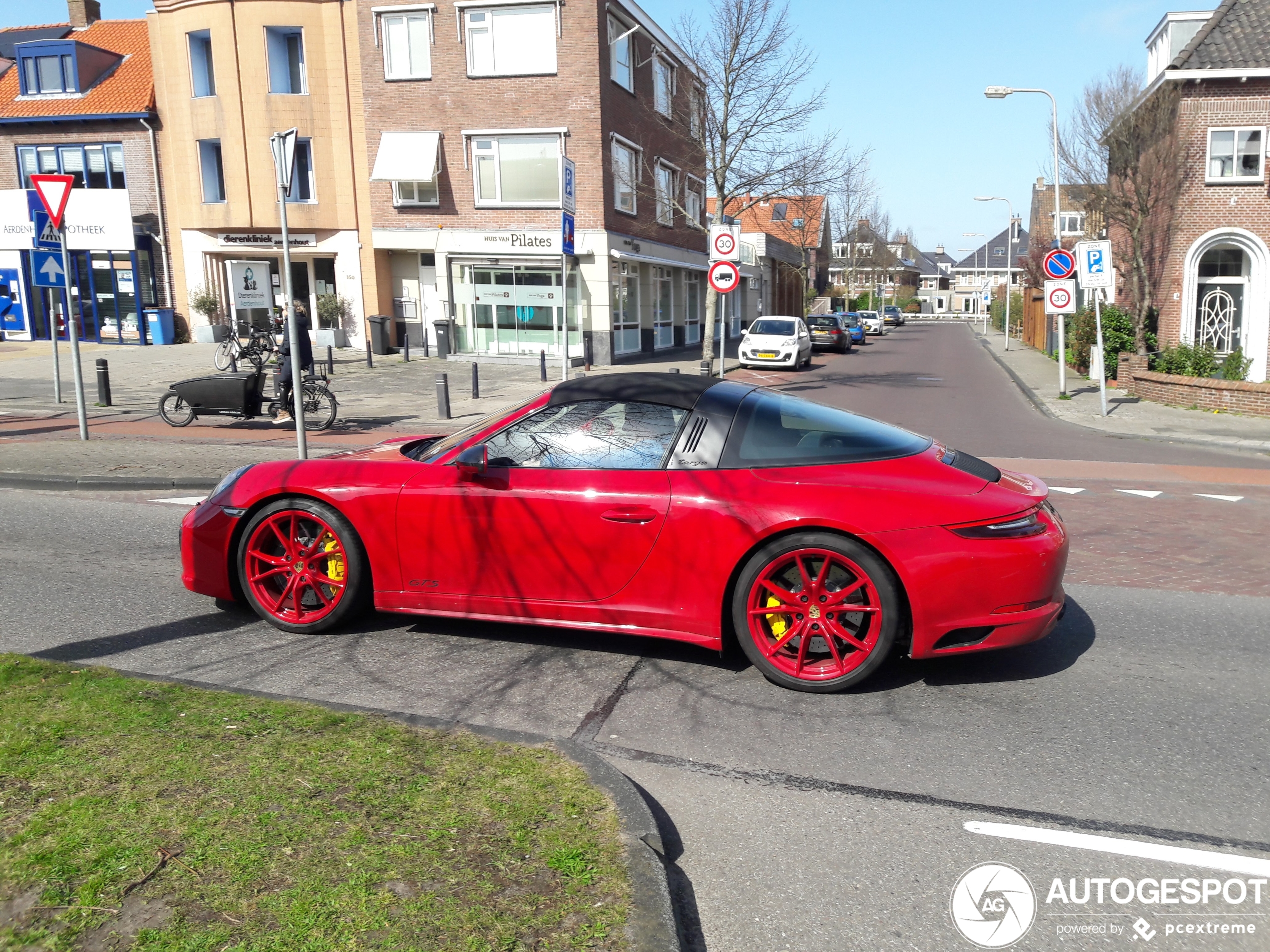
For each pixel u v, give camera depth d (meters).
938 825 3.05
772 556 4.05
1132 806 3.18
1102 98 23.75
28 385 18.20
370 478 4.62
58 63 27.50
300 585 4.80
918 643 3.97
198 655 4.50
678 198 31.64
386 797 2.86
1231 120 22.80
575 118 24.30
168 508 8.27
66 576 5.95
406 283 26.94
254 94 25.22
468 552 4.43
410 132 24.98
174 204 27.05
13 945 2.12
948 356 35.09
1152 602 5.65
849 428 4.48
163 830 2.61
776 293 51.19
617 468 4.32
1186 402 16.83
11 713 3.39
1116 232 27.02
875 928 2.51
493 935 2.21
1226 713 3.98
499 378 20.88
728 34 19.86
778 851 2.89
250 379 12.59
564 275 13.54
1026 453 12.33
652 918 2.30
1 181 27.94
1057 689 4.23
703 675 4.34
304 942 2.16
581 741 3.64
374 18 24.61
